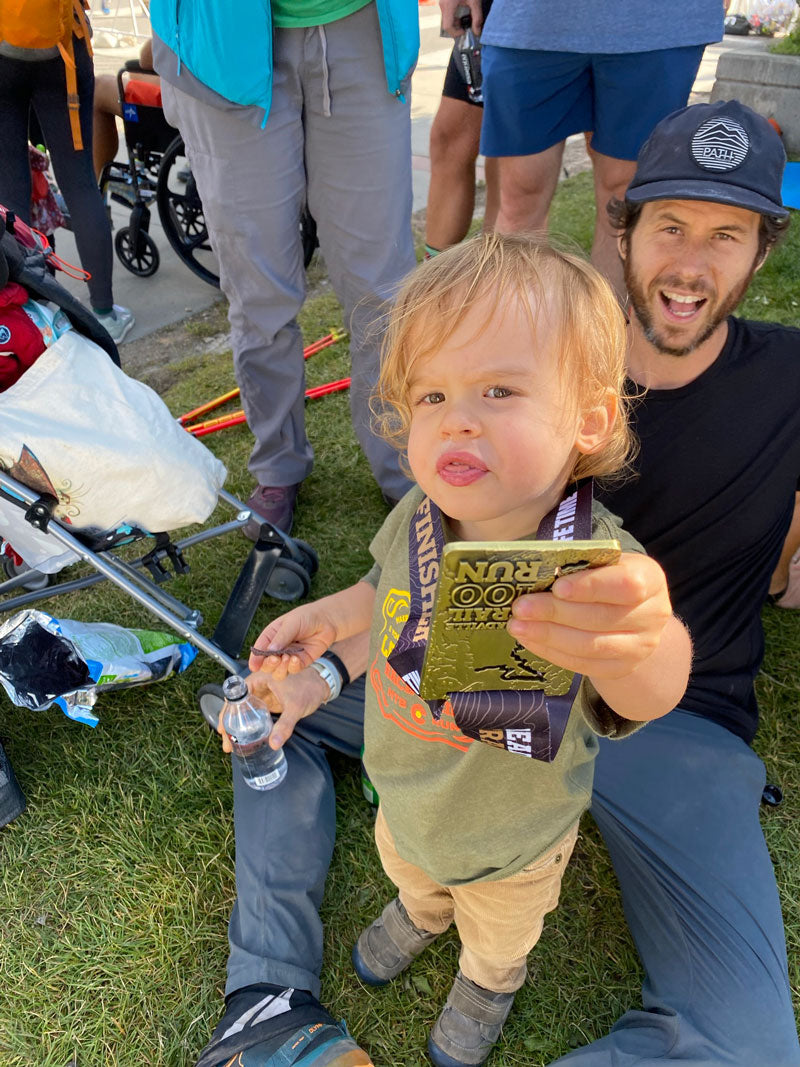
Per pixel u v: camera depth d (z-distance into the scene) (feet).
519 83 8.74
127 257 15.64
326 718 6.63
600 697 3.68
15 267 5.93
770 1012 4.75
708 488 5.66
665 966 5.16
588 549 2.57
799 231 14.84
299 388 8.93
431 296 3.43
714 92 20.12
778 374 5.55
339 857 6.44
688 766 5.69
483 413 3.24
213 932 6.01
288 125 7.36
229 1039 5.01
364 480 10.27
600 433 3.59
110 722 7.48
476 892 4.58
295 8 6.85
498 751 3.89
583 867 6.34
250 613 7.45
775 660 7.80
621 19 7.99
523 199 9.87
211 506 6.86
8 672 6.65
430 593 3.82
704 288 5.41
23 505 6.23
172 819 6.72
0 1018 5.62
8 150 11.19
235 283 8.14
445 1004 5.46
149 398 6.54
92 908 6.18
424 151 21.24
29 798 6.90
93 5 38.47
